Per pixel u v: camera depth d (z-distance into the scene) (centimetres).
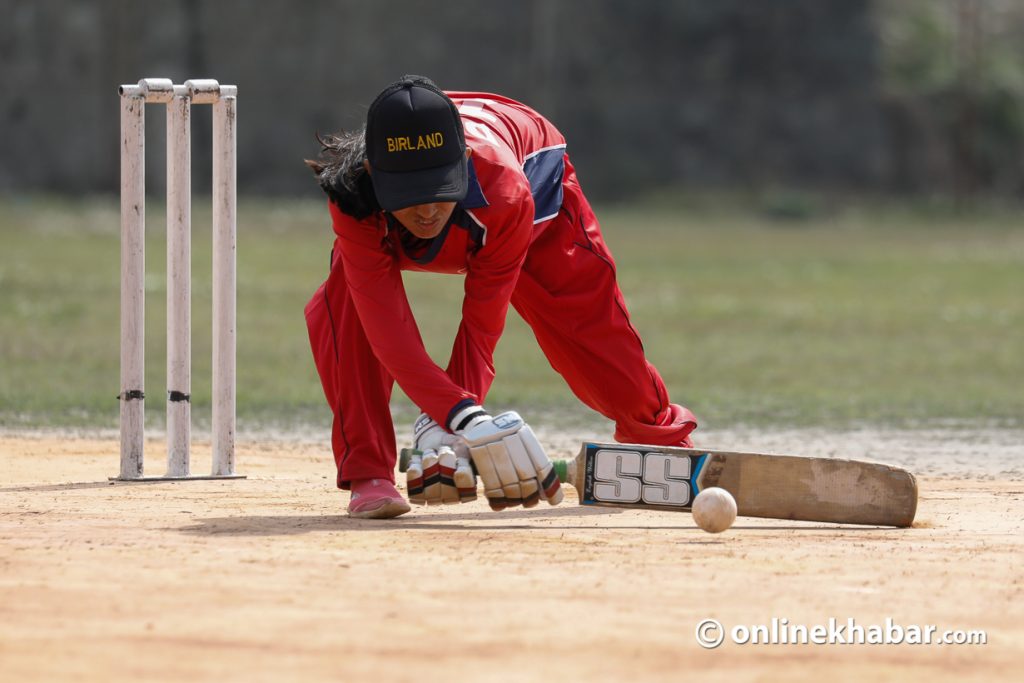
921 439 3144
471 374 1769
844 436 3195
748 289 8075
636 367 1992
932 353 5256
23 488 2198
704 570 1480
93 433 3042
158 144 16462
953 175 19038
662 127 18725
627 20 18888
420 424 1686
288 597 1319
